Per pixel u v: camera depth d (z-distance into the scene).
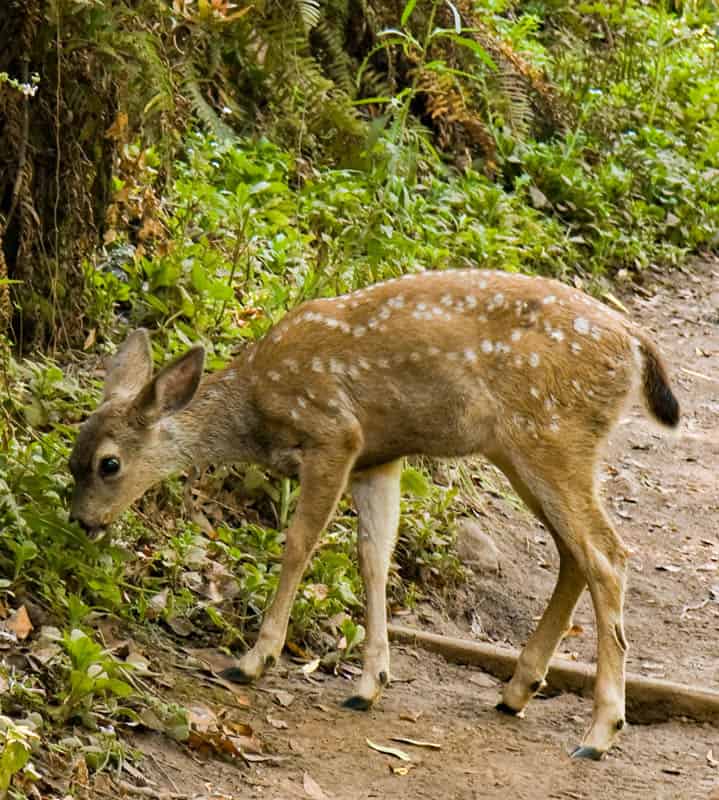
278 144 17.19
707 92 25.41
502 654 11.05
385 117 16.78
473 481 14.12
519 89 20.30
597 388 9.70
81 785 7.79
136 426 10.03
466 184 19.08
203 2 11.59
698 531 14.14
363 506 10.24
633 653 11.70
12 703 8.21
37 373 11.39
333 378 9.97
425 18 19.27
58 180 11.80
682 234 21.72
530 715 10.25
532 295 9.85
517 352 9.69
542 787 8.90
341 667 10.47
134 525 10.78
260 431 10.21
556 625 10.08
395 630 11.21
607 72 24.09
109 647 9.49
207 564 10.71
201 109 16.16
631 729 10.22
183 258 13.08
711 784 9.19
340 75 17.91
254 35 15.65
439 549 12.32
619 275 20.06
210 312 13.09
